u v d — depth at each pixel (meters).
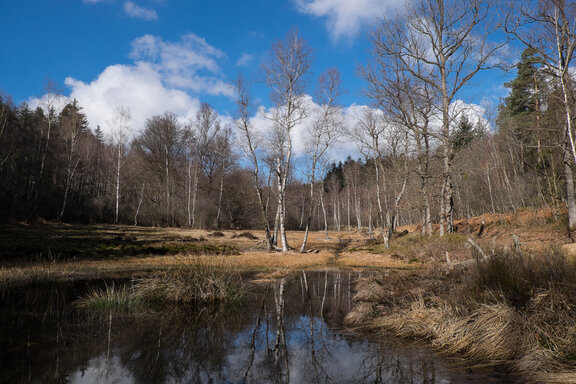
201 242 28.45
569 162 20.73
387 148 26.91
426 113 23.12
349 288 12.08
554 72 16.14
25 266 14.57
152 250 21.98
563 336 4.73
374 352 5.52
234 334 6.71
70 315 7.91
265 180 45.12
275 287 12.31
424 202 25.50
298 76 24.34
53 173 41.34
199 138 52.00
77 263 17.09
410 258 19.66
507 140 33.59
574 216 20.94
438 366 4.76
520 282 6.07
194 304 9.28
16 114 47.03
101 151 54.94
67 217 39.44
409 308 7.27
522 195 33.41
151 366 5.05
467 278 7.10
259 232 46.84
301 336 6.56
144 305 9.09
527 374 4.29
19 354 5.36
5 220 29.05
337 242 35.94
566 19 14.61
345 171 65.12
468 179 35.12
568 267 6.24
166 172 50.94
